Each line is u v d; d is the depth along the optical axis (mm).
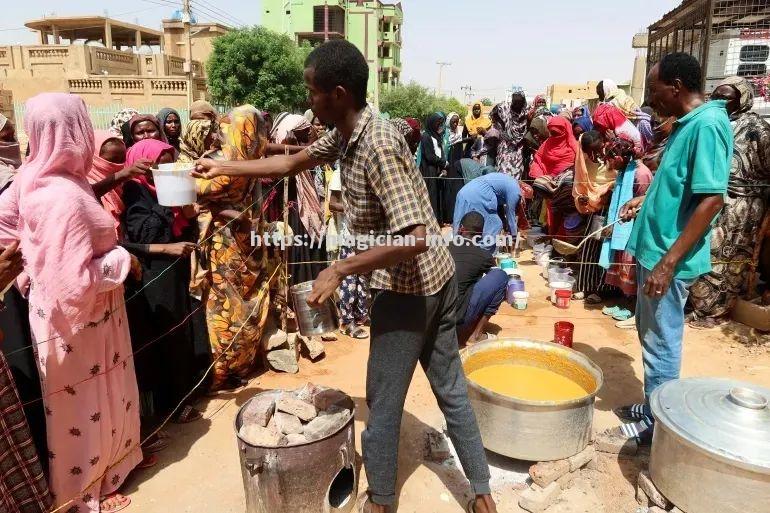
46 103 2037
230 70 27922
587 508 2467
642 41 14031
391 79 51781
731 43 6203
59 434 2285
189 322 3264
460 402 2354
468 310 3959
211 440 3074
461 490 2635
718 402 2236
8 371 2055
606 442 2846
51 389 2240
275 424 2457
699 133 2418
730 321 4570
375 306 2166
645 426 2875
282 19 43156
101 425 2369
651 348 2771
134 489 2654
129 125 3648
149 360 3057
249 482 2320
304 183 4367
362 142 1922
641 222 2771
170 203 2596
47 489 2234
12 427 2070
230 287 3387
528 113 8617
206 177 2596
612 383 3680
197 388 3410
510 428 2596
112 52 27422
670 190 2574
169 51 35812
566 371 3090
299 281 4594
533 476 2555
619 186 4652
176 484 2697
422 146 8125
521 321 4844
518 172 8109
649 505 2453
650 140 5871
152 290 2984
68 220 2035
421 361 2359
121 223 2982
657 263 2576
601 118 4750
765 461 1950
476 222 4035
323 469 2312
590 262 5266
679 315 2674
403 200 1854
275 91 27891
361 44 44750
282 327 4020
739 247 4320
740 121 4168
